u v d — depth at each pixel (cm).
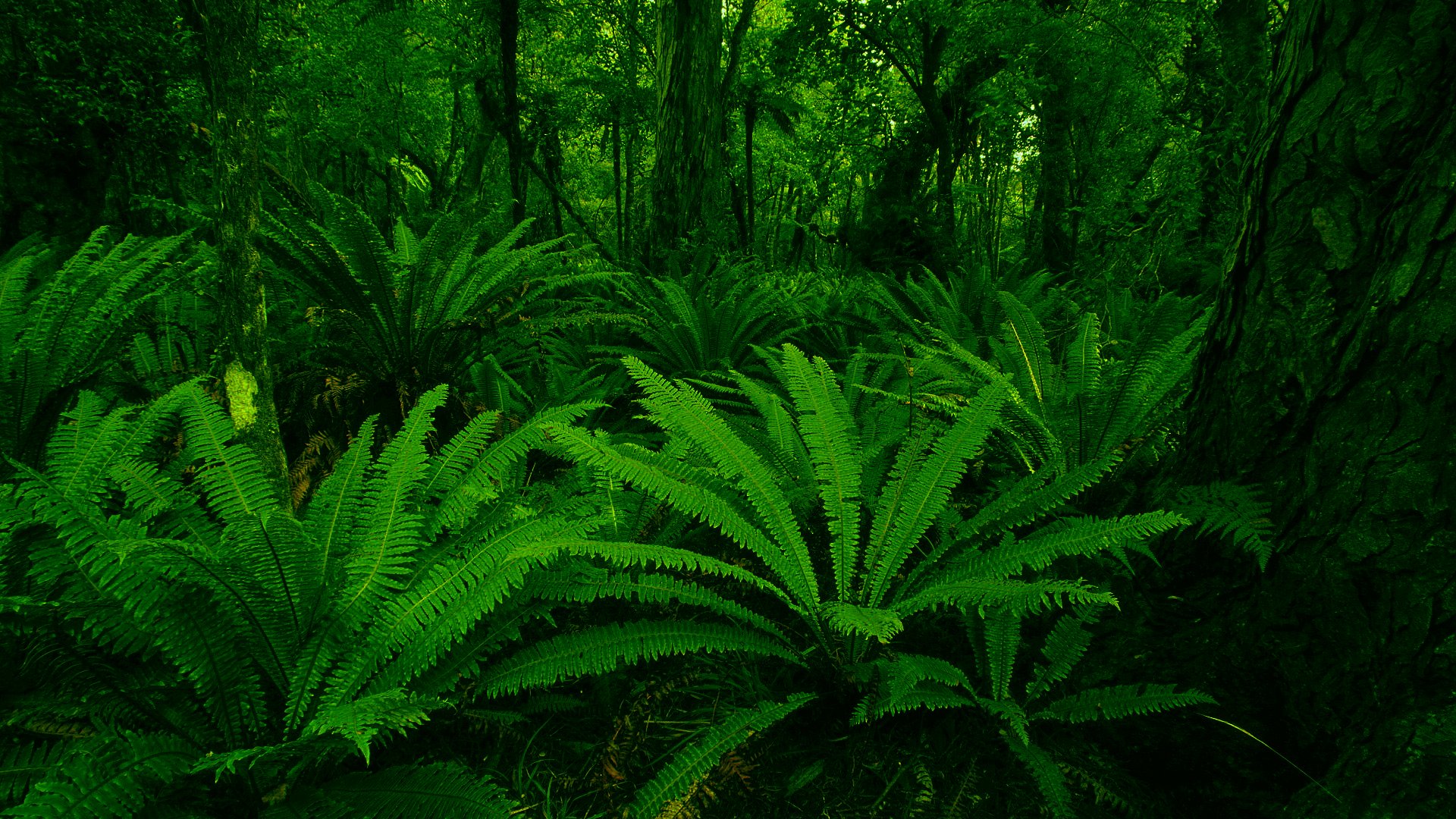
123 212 487
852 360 352
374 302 316
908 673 151
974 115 789
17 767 118
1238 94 515
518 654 163
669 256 621
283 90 760
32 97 424
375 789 136
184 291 330
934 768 166
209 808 133
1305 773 147
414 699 128
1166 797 160
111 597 132
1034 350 278
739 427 267
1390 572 136
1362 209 158
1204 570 181
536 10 845
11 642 145
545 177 801
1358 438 146
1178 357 228
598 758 169
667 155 641
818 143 1040
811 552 250
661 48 621
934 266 855
